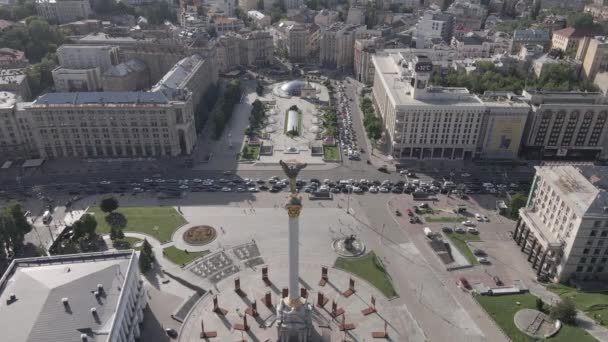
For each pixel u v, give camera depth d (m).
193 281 192.38
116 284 154.00
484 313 177.12
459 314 176.62
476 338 165.75
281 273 198.12
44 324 135.38
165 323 170.88
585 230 178.75
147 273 196.12
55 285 148.50
